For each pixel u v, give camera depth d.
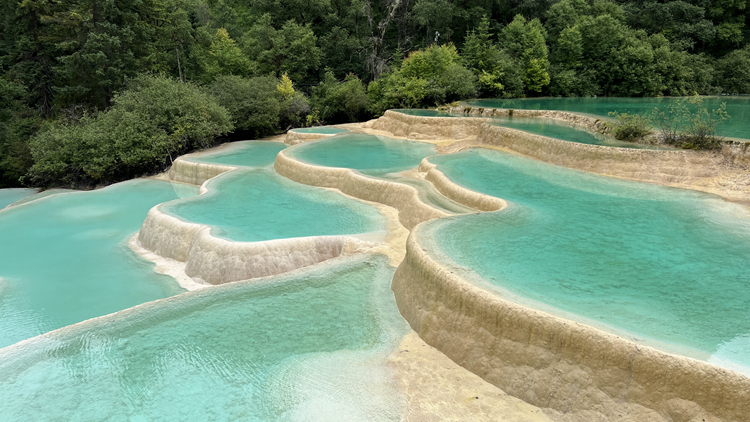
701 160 16.28
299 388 8.91
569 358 8.03
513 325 8.68
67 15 33.44
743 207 13.75
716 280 9.94
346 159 23.80
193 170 26.55
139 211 22.36
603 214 14.10
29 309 13.70
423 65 37.56
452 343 9.61
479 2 46.47
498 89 37.88
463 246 11.73
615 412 7.38
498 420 7.94
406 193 18.02
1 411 8.51
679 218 13.61
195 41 47.69
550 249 11.62
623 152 17.61
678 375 6.98
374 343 10.20
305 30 47.44
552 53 42.81
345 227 16.53
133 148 28.92
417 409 8.30
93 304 13.92
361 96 42.12
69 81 35.19
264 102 37.53
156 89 31.39
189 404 8.59
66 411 8.49
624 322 8.27
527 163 20.06
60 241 18.91
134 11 37.38
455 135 27.66
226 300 12.27
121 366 9.70
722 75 40.94
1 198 29.75
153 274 15.75
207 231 15.93
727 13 43.19
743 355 7.23
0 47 37.50
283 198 19.83
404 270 12.11
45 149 29.69
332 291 12.49
